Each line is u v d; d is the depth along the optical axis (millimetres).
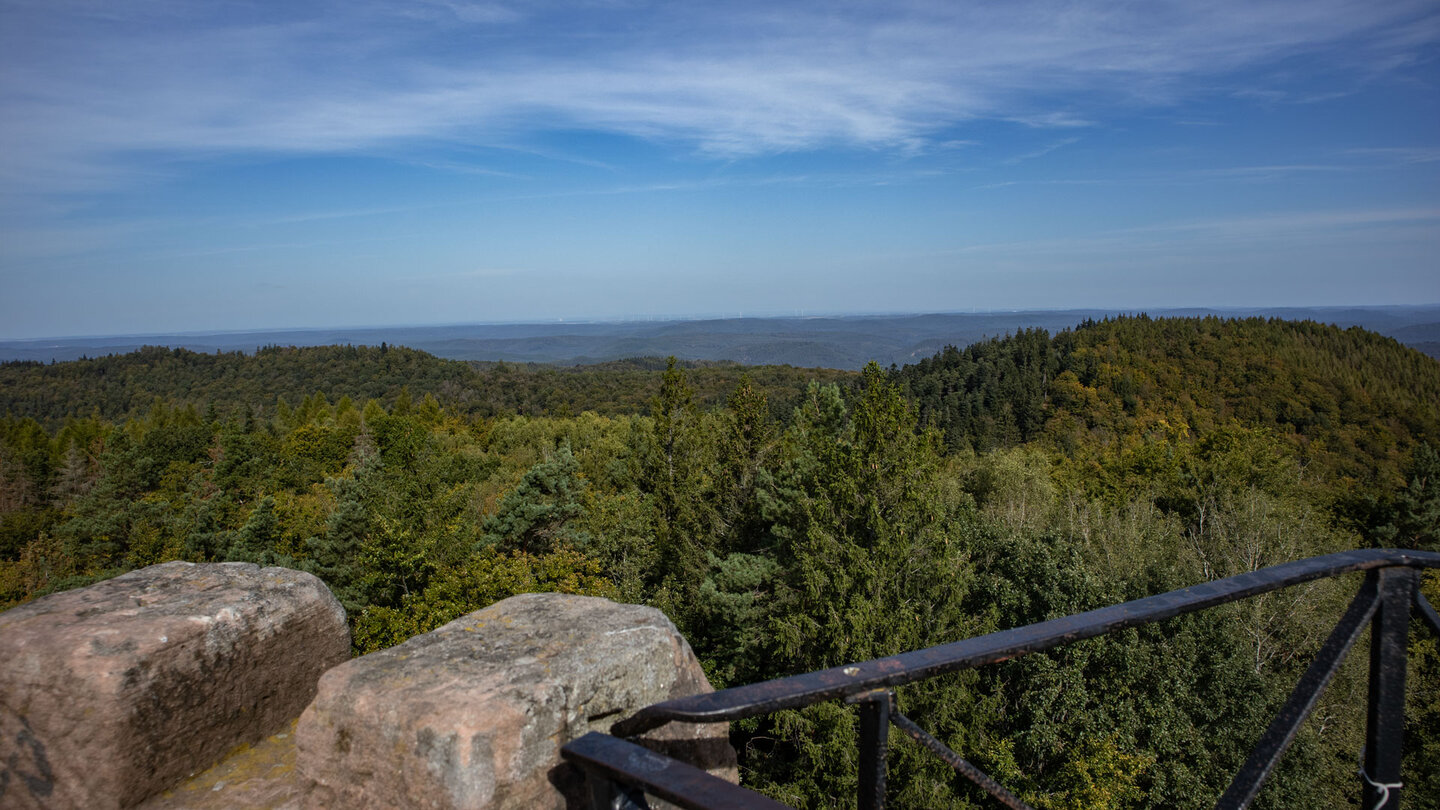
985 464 41844
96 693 2568
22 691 2611
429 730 1894
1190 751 17812
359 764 2035
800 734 17391
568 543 28125
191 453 72438
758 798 1127
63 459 68500
